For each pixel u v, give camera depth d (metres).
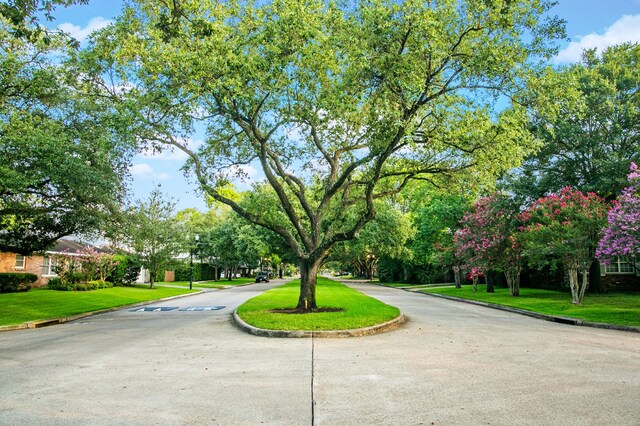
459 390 5.91
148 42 13.15
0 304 19.08
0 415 4.94
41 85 15.63
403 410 5.08
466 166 14.81
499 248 24.06
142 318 16.30
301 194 16.44
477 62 11.89
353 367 7.41
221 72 12.23
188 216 61.34
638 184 14.05
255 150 15.56
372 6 12.23
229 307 20.30
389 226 39.56
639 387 6.03
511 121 12.46
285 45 12.49
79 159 15.21
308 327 11.49
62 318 16.17
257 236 43.12
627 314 14.96
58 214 17.77
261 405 5.31
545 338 10.66
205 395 5.75
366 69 12.16
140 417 4.88
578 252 17.30
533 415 4.87
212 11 12.22
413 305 20.69
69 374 7.05
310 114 13.51
